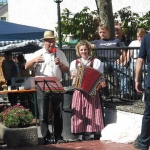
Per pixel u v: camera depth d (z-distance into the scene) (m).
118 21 13.07
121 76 8.91
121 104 8.71
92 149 7.62
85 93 8.33
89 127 8.32
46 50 8.38
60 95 8.30
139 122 8.04
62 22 12.48
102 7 10.94
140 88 6.59
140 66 6.50
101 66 8.38
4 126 8.29
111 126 8.26
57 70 8.35
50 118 9.12
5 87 9.91
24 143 8.04
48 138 8.30
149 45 6.39
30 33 12.51
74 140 8.41
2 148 8.00
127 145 7.83
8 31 12.37
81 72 8.21
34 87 9.26
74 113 8.32
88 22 12.26
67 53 9.75
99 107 8.37
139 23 12.79
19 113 8.30
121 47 8.80
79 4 19.64
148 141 6.50
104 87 8.77
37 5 20.88
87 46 8.34
